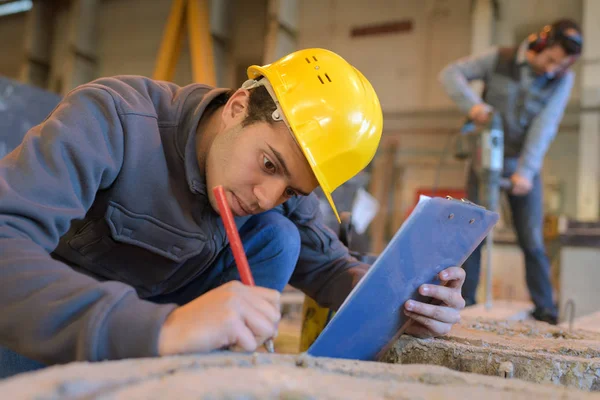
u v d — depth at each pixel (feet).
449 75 9.32
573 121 19.02
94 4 28.09
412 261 2.92
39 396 1.51
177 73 25.70
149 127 3.39
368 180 21.09
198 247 3.51
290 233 4.06
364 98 3.39
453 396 1.95
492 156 7.98
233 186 3.10
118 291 2.26
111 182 3.26
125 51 27.66
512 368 2.96
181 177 3.48
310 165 3.02
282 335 7.85
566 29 8.32
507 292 12.53
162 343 2.14
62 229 2.70
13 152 2.82
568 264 10.20
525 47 8.84
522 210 9.16
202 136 3.50
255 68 3.37
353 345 2.96
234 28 25.23
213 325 2.18
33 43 28.32
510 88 8.92
